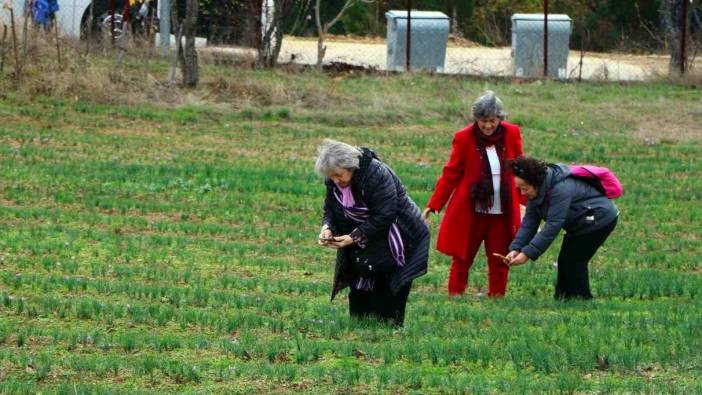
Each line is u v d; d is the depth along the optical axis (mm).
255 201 35844
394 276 19266
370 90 54344
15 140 42562
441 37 60750
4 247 27766
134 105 49062
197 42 63125
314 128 48188
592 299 23594
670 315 21391
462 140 24406
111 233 30328
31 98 48125
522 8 96750
